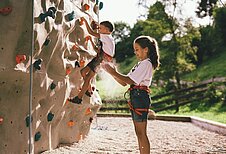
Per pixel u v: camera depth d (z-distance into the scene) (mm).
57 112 6316
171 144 8516
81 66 6957
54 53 5777
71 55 6613
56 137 6719
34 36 4828
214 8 33750
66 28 6031
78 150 6840
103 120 14297
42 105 5703
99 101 8266
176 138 9586
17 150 5074
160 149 7750
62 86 6152
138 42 4977
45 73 5445
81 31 6922
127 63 38219
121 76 4809
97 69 6156
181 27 23453
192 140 9258
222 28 33812
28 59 4836
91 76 6121
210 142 8961
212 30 33906
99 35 6199
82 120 7840
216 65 31141
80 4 7184
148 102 4871
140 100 4809
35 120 5477
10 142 4984
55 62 5859
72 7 6520
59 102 6184
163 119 14969
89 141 8023
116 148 7484
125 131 10758
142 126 4840
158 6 23547
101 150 7117
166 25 23469
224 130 10555
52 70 5855
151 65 4906
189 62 24875
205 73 30125
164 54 23891
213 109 20781
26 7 4730
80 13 7016
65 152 6453
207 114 19016
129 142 8430
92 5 8062
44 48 5348
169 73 23703
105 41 6098
